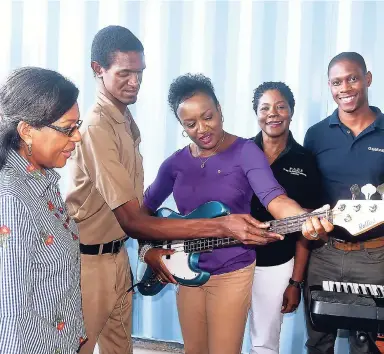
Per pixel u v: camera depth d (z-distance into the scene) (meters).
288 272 2.39
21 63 3.12
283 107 2.38
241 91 2.82
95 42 1.88
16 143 1.16
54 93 1.15
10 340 1.00
